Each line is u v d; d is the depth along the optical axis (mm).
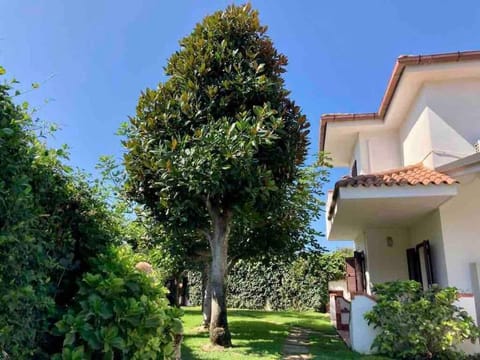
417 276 13812
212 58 11312
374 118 15477
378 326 9898
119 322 5203
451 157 11703
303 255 15828
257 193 9945
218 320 10992
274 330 15117
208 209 11234
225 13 11875
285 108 11555
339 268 25219
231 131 9828
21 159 4285
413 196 10461
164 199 10297
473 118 11938
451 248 11211
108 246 6215
